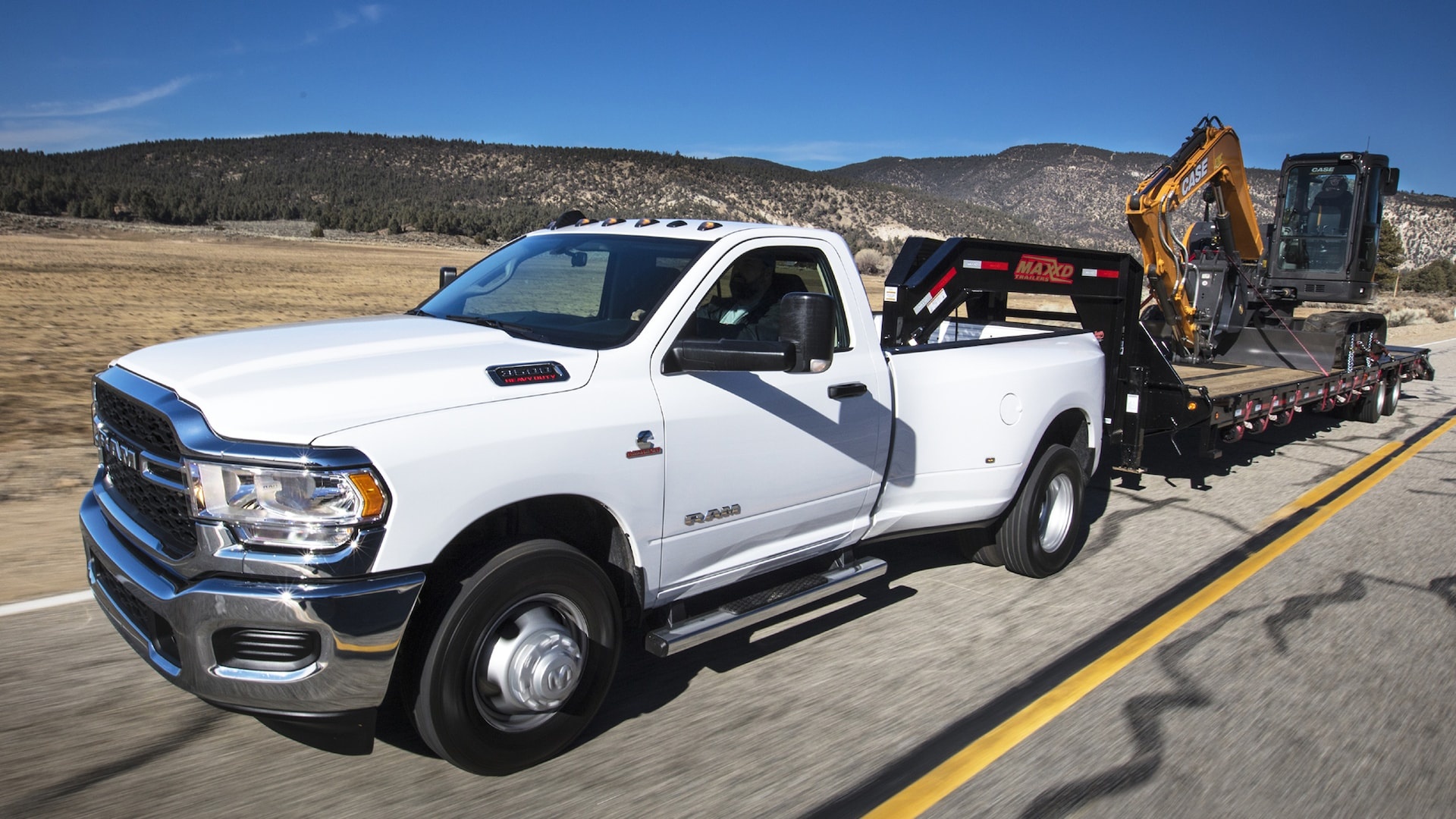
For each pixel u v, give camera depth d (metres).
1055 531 5.96
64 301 23.05
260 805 3.12
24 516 6.10
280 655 2.93
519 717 3.39
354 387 3.12
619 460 3.51
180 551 3.07
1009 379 5.38
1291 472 9.34
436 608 3.12
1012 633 4.94
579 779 3.38
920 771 3.51
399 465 2.96
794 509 4.29
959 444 5.14
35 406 9.85
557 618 3.45
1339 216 12.57
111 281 32.34
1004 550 5.77
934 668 4.46
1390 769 3.66
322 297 28.59
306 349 3.48
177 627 2.94
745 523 4.08
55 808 3.04
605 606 3.54
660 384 3.71
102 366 13.03
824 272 4.54
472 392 3.25
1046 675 4.42
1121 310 6.78
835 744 3.70
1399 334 32.44
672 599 3.93
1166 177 10.69
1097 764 3.61
